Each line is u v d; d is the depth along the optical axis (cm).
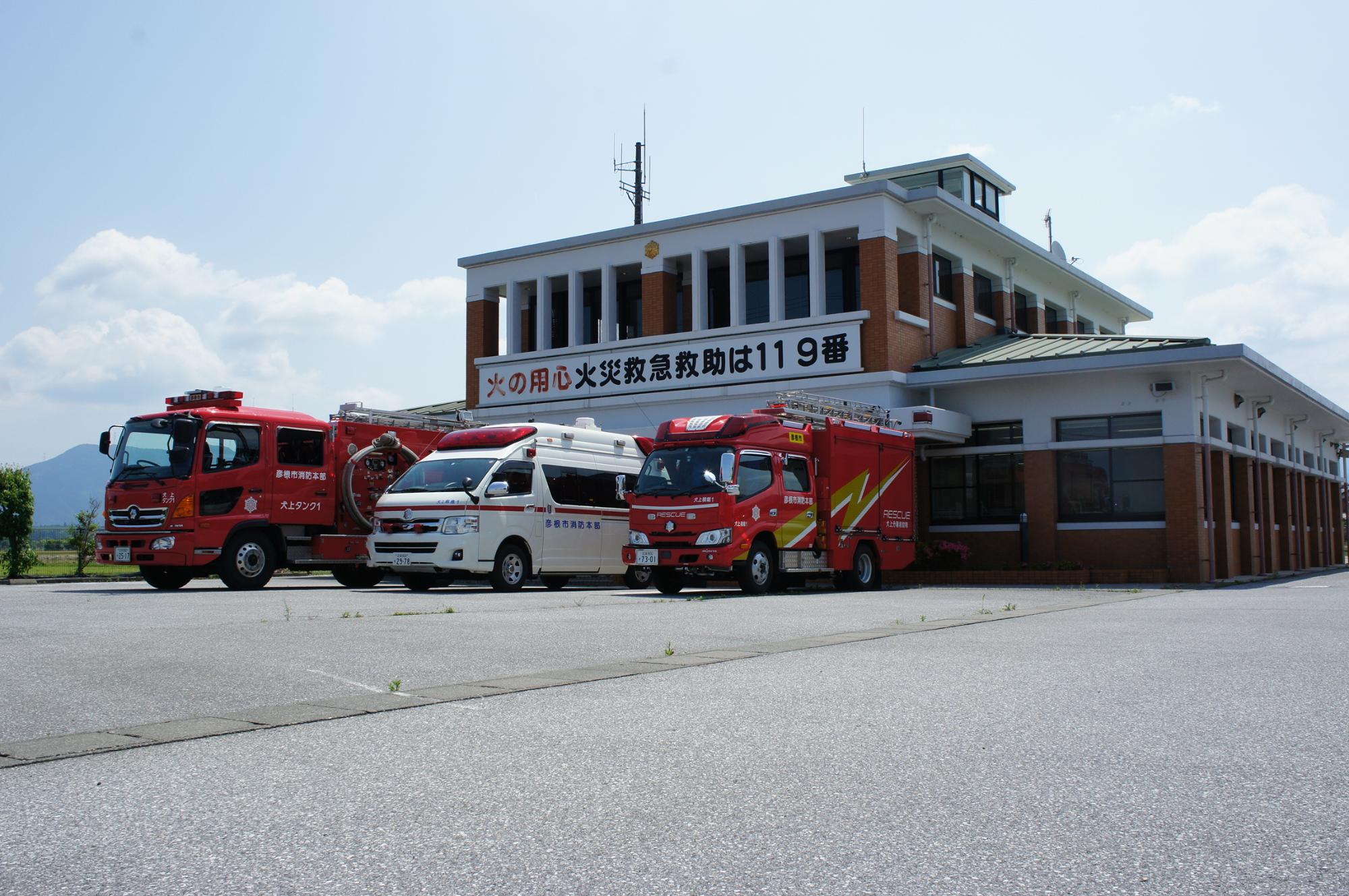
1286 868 393
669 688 788
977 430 2670
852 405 2283
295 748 591
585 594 1953
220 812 467
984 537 2638
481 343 3381
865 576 2206
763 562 1964
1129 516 2473
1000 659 947
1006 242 3153
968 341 3041
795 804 479
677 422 1997
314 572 3203
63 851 416
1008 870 391
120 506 2034
